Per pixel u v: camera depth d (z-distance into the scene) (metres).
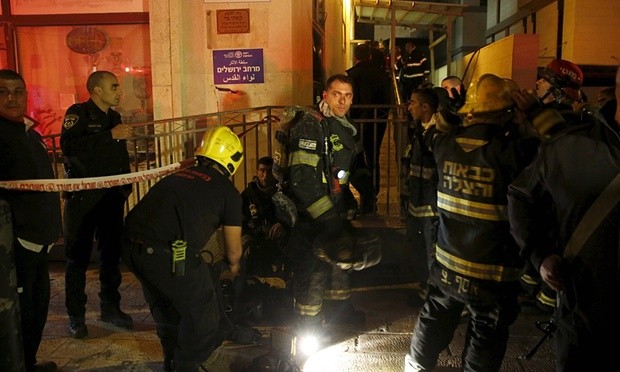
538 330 4.13
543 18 8.51
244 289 4.28
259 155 6.86
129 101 7.13
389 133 6.61
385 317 4.42
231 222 3.21
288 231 3.97
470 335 2.83
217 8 6.73
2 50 7.10
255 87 6.80
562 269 2.05
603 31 7.28
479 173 2.67
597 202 1.90
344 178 3.76
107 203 4.17
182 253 3.00
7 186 3.11
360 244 3.58
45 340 4.07
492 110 2.72
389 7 12.88
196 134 6.88
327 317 4.24
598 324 1.92
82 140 4.02
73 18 7.00
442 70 16.98
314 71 8.27
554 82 4.54
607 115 1.94
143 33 7.02
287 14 6.68
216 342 3.35
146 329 4.27
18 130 3.28
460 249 2.75
